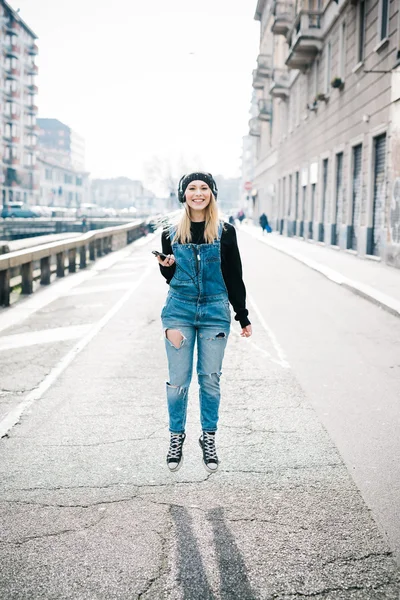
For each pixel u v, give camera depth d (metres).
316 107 28.02
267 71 49.62
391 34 17.06
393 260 17.06
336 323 9.39
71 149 157.12
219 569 2.88
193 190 3.65
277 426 4.87
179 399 3.86
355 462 4.15
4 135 81.12
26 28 85.25
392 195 17.14
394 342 8.05
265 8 53.00
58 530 3.25
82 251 18.83
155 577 2.82
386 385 6.06
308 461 4.17
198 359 3.87
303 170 31.92
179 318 3.79
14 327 9.33
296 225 35.09
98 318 10.04
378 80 18.39
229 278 3.84
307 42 27.30
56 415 5.20
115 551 3.04
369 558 2.96
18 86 84.56
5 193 82.12
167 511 3.45
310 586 2.75
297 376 6.40
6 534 3.21
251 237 38.34
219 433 4.71
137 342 8.19
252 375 6.44
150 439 4.61
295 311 10.47
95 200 187.38
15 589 2.74
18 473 4.00
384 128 17.81
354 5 21.17
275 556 2.98
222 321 3.80
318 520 3.34
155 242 34.06
